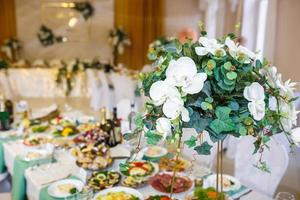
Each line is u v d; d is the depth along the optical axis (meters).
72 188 1.74
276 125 1.03
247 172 2.14
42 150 2.29
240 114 0.98
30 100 6.82
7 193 2.67
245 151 2.17
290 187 2.64
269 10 4.76
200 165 2.12
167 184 1.75
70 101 6.91
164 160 2.09
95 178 1.85
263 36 5.27
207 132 1.05
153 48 1.17
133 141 1.97
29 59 8.43
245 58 0.99
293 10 4.44
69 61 8.21
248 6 5.43
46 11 8.35
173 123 0.97
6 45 8.05
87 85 7.27
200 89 0.94
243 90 0.98
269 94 1.02
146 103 1.07
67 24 8.49
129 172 1.90
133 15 8.55
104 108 2.78
